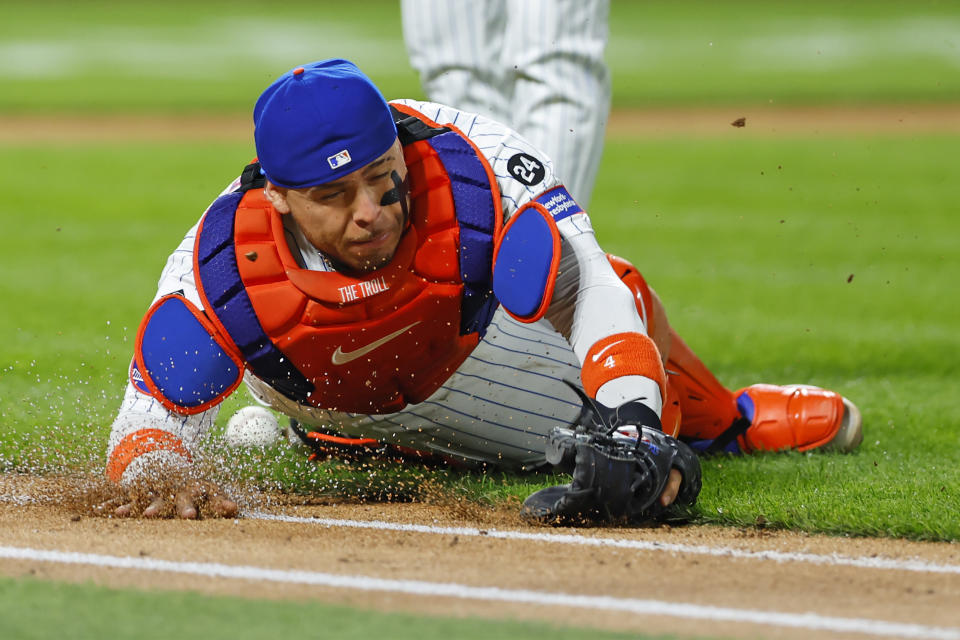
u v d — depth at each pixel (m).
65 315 29.06
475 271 12.08
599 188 58.34
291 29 152.50
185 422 12.41
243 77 110.44
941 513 12.34
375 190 11.13
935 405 20.52
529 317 11.91
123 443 12.27
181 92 100.50
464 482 14.39
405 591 9.47
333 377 12.54
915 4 173.25
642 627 8.62
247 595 9.31
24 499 13.01
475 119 12.92
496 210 12.10
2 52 132.62
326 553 10.68
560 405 14.02
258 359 12.12
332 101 10.89
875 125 83.62
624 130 85.19
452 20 17.92
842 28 148.25
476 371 13.28
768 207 52.28
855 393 21.70
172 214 50.66
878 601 9.41
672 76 108.94
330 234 11.24
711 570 10.29
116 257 39.78
